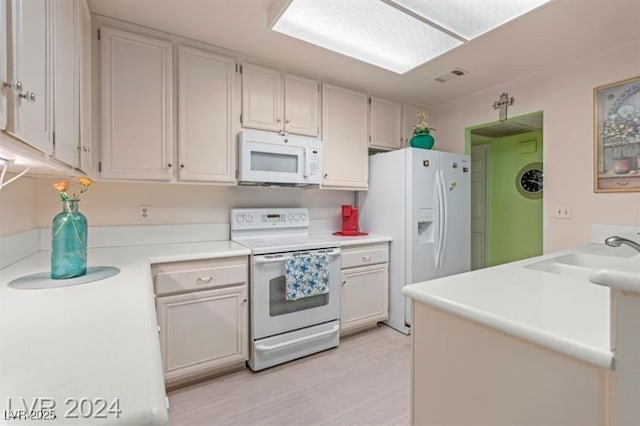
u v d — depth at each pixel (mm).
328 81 2762
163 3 1749
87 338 669
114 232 2158
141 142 1972
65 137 1130
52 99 958
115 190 2166
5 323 751
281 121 2496
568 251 1899
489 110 2947
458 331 906
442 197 2865
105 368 548
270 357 2164
